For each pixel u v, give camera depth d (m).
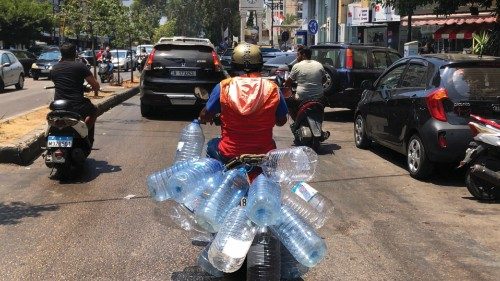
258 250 3.79
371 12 27.03
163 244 5.16
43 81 29.42
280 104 4.23
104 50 28.52
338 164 8.75
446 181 7.71
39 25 42.66
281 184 3.96
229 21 66.31
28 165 8.27
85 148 7.67
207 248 4.40
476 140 6.73
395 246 5.22
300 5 67.75
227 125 4.19
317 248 3.74
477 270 4.70
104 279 4.41
